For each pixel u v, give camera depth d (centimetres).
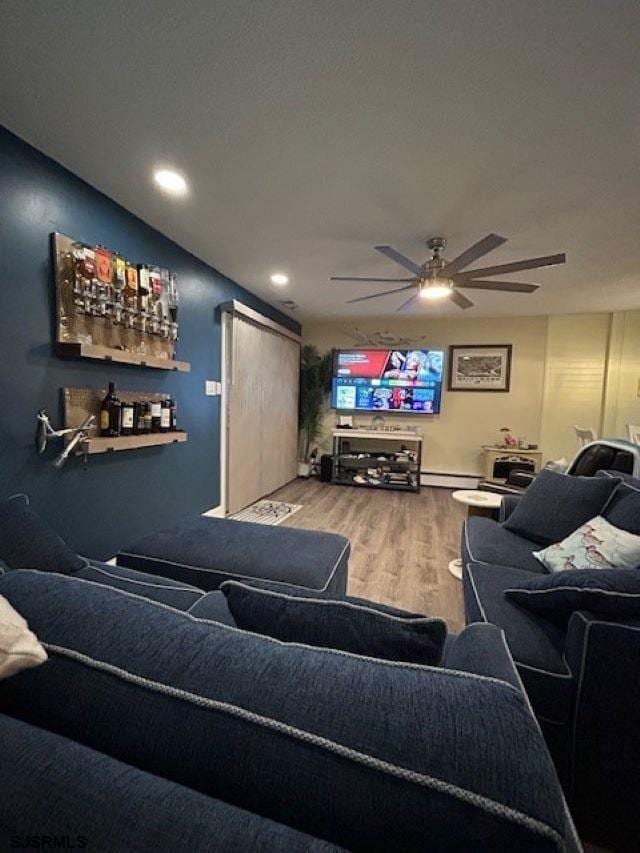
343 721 48
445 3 119
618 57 134
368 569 286
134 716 53
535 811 40
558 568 177
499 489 351
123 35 132
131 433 252
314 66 142
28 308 194
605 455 281
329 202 238
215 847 40
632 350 488
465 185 217
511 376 542
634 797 105
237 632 64
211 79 149
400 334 577
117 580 148
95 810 43
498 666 74
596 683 107
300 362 600
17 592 70
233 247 309
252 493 447
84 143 189
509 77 145
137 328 257
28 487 199
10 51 139
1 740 51
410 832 42
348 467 590
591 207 237
